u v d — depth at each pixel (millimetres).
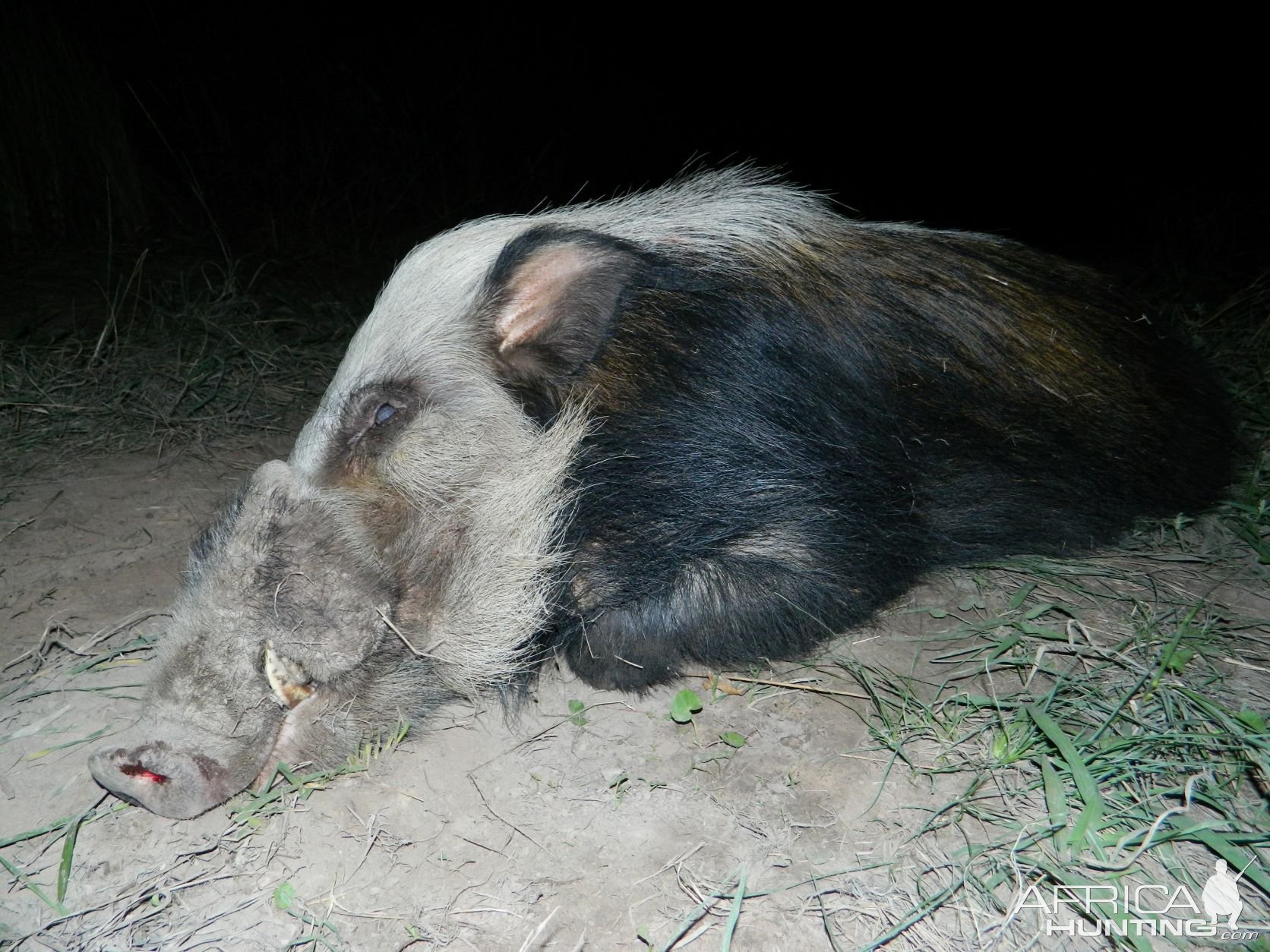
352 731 695
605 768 708
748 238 833
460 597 721
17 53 1975
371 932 596
